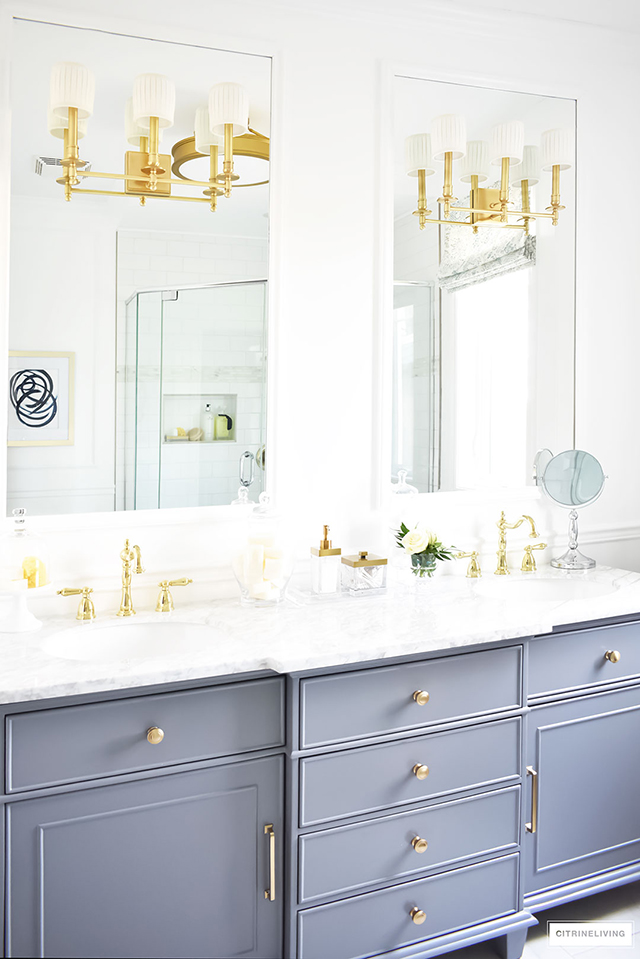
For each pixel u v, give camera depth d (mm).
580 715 2061
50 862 1491
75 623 1872
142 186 2016
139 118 1941
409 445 2344
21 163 1895
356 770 1715
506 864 1913
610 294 2639
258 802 1655
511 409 2492
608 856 2129
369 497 2295
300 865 1668
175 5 2018
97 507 2016
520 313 2490
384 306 2271
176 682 1559
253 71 2107
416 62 2293
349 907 1731
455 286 2383
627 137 2639
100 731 1513
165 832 1577
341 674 1683
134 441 2043
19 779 1458
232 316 2121
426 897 1815
